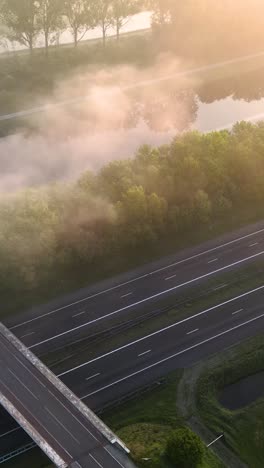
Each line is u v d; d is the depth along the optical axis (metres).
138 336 107.56
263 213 144.75
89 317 111.44
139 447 85.12
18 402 88.38
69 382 98.50
